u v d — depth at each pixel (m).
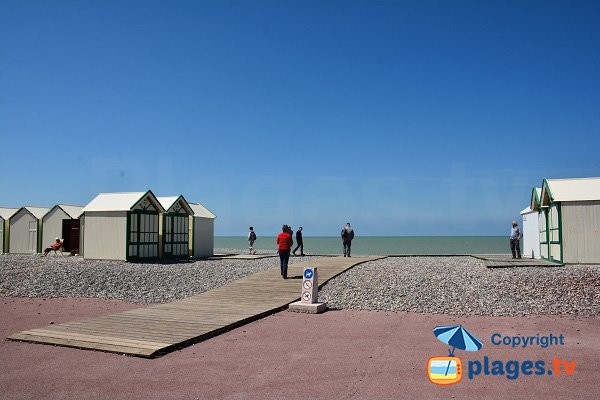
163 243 27.17
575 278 15.12
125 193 26.22
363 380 6.88
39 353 8.34
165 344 8.56
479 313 11.82
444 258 26.19
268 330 10.25
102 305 13.53
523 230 28.44
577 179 21.30
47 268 20.28
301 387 6.59
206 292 14.94
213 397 6.22
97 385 6.70
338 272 17.66
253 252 36.84
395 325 10.62
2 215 32.72
